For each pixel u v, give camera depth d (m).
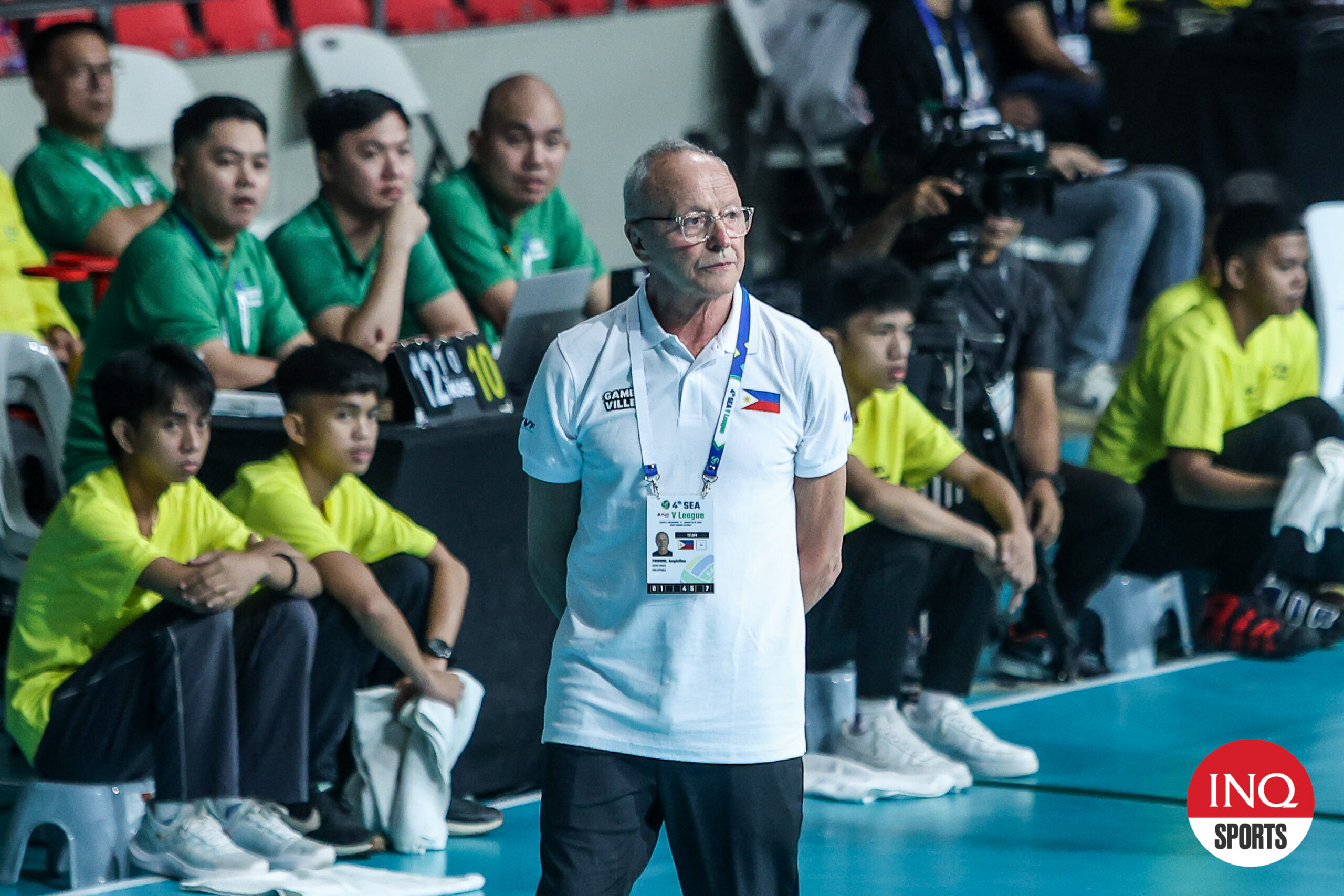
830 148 29.56
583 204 30.67
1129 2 29.33
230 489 13.81
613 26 30.53
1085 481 17.86
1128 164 29.09
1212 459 18.42
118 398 12.34
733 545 8.48
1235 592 19.31
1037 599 17.98
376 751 13.30
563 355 8.62
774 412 8.53
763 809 8.65
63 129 19.98
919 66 26.92
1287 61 27.12
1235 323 18.72
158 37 26.33
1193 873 12.77
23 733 12.49
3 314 17.39
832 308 15.01
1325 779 15.02
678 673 8.49
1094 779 15.14
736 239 8.41
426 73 28.69
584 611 8.73
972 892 12.36
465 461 14.18
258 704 12.60
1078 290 28.11
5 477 14.80
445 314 17.28
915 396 16.91
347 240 16.77
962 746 15.41
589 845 8.62
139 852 12.70
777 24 30.14
